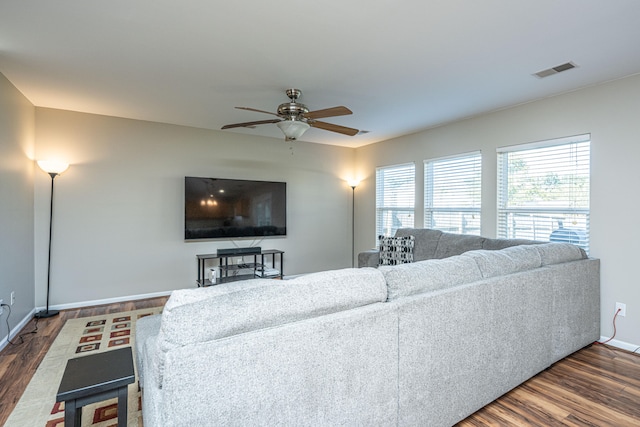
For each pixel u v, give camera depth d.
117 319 3.56
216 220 4.78
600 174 3.00
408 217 5.13
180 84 3.08
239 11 1.93
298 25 2.08
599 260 2.96
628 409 1.98
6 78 2.92
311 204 5.78
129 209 4.29
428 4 1.85
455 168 4.39
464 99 3.47
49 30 2.15
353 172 6.26
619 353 2.75
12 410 1.95
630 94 2.83
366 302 1.49
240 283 1.34
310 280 1.42
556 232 3.36
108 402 2.05
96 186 4.09
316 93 3.30
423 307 1.61
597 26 2.08
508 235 3.80
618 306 2.88
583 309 2.73
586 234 3.12
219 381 1.07
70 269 3.96
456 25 2.07
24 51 2.44
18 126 3.24
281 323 1.26
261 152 5.27
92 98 3.48
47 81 3.02
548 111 3.39
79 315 3.70
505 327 2.03
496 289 1.96
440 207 4.61
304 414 1.25
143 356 1.54
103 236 4.14
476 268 1.99
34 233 3.74
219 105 3.71
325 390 1.31
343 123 4.44
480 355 1.89
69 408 1.23
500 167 3.86
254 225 5.11
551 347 2.40
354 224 6.24
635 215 2.79
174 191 4.57
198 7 1.89
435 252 4.07
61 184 3.90
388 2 1.83
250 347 1.13
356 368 1.39
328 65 2.66
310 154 5.75
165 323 1.09
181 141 4.62
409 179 5.12
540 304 2.27
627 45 2.32
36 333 3.16
